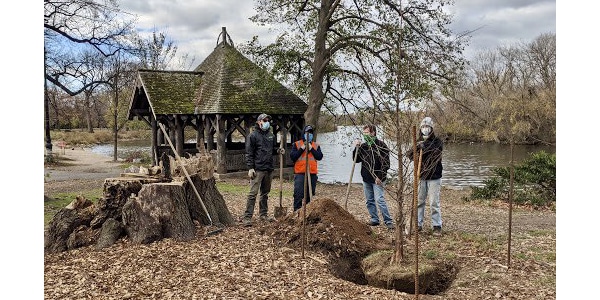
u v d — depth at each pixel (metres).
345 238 6.77
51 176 20.91
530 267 6.05
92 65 21.16
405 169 5.96
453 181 21.02
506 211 11.80
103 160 29.73
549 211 11.93
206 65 21.23
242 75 20.09
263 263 6.29
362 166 8.62
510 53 34.75
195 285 5.52
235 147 21.84
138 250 6.88
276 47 18.64
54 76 20.34
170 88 19.33
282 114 19.50
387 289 5.60
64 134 48.69
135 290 5.41
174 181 7.91
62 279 5.81
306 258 6.53
